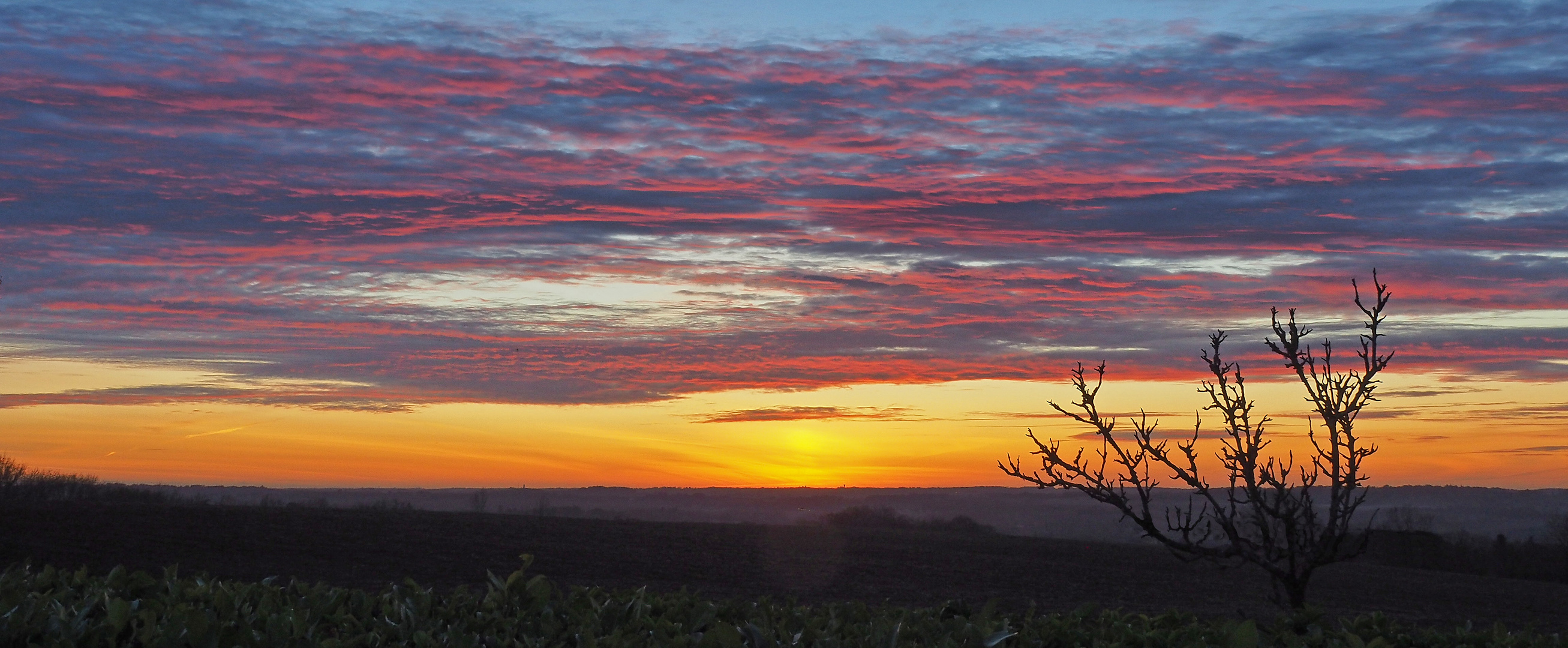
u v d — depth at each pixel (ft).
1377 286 18.65
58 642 14.32
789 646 15.79
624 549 90.17
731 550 94.99
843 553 97.96
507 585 20.24
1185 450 19.22
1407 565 128.16
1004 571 89.45
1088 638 18.25
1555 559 119.85
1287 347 19.10
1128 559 103.65
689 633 18.20
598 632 17.25
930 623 18.74
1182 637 17.88
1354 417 18.54
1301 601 18.71
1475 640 19.03
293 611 16.58
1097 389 19.63
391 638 17.03
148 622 15.42
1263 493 19.07
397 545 83.71
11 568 21.43
